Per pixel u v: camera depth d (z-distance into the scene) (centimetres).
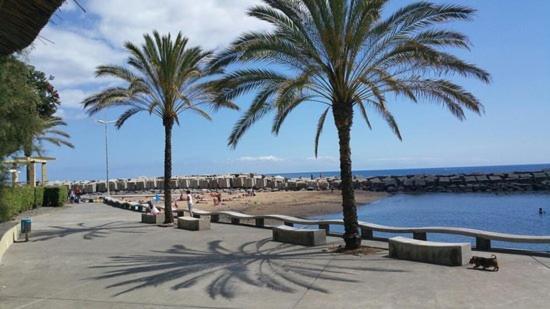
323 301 745
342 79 1231
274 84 1276
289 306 724
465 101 1236
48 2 287
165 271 1040
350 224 1237
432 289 792
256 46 1173
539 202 4469
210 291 836
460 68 1170
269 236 1631
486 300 715
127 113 2303
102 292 863
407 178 7744
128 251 1373
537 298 718
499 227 2581
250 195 6206
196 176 10738
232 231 1828
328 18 1170
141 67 2114
